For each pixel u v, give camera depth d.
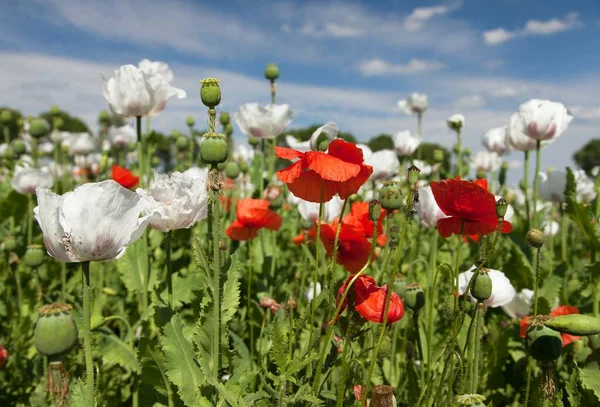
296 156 0.35
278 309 0.57
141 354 0.41
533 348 0.34
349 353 0.42
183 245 0.91
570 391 0.40
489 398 0.57
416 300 0.44
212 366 0.39
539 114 0.73
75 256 0.31
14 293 0.79
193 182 0.41
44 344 0.34
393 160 0.89
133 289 0.57
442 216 0.61
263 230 0.83
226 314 0.39
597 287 0.61
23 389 0.57
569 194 0.70
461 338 0.56
